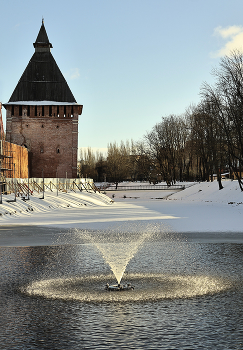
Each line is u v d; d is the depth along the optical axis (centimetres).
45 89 7550
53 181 5856
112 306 873
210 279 1109
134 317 797
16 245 1766
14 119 7394
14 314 819
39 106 7419
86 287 1035
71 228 2445
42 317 800
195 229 2394
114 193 9119
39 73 7612
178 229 2394
